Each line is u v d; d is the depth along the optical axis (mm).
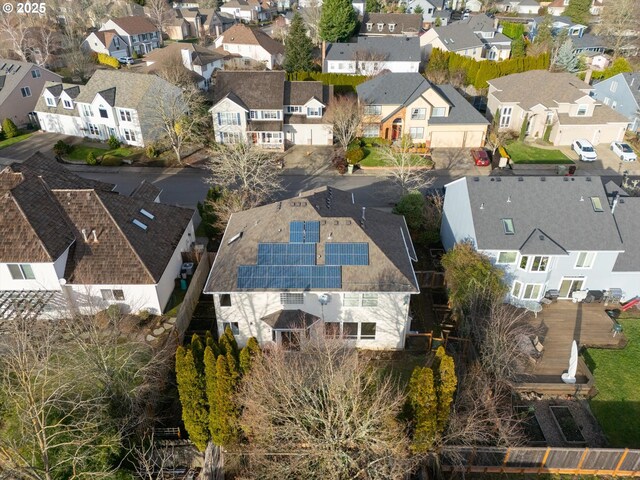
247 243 30750
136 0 136000
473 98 78250
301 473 21828
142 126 60188
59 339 28000
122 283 31297
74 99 62656
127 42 107250
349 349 29469
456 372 28078
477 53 92938
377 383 24141
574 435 26547
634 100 65812
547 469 24922
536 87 65312
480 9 137375
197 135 60438
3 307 30344
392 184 53938
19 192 32000
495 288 32125
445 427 24344
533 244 33969
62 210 33000
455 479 24672
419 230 44000
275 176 54875
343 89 73438
